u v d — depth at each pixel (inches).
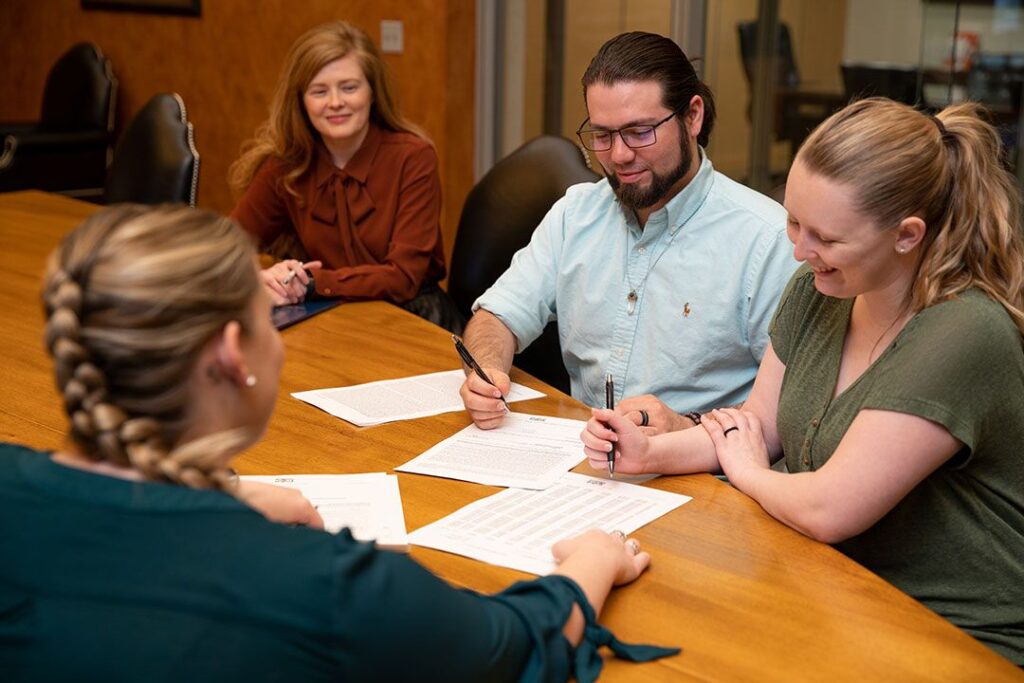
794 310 64.5
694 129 79.9
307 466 62.5
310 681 33.4
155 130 139.4
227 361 35.1
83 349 34.1
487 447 65.4
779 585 49.2
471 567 50.1
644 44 77.9
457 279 111.7
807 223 54.1
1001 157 56.1
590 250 87.1
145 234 34.6
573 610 42.4
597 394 88.0
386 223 111.8
